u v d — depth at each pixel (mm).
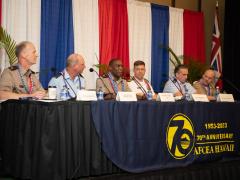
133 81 4426
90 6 4918
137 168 2678
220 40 6547
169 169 2881
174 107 2934
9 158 2633
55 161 2270
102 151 2537
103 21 5035
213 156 3213
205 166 3137
